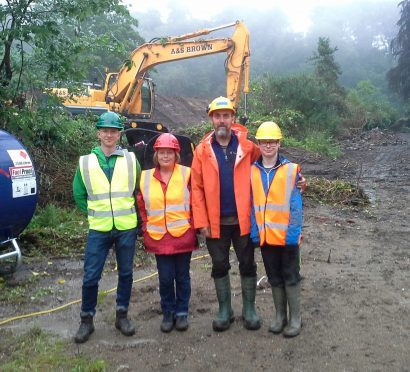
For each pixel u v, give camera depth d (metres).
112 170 4.59
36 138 9.55
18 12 8.60
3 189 5.92
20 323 4.92
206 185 4.46
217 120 4.44
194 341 4.50
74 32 9.41
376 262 6.75
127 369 4.04
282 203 4.39
